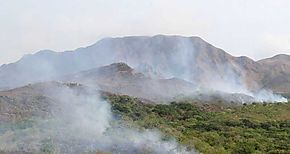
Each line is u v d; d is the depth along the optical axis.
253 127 108.62
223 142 84.31
